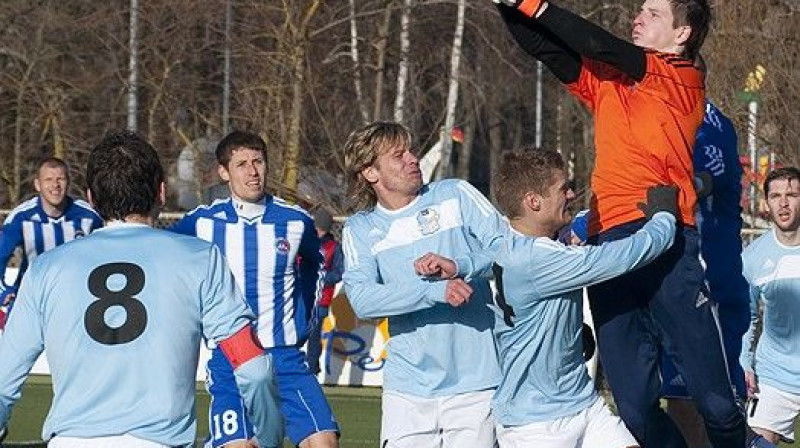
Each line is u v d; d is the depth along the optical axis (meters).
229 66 54.44
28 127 56.69
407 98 60.81
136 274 11.61
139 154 12.00
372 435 27.17
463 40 68.44
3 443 25.45
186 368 11.60
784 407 20.72
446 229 15.73
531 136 81.88
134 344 11.48
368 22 59.47
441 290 14.78
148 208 12.05
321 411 18.55
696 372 14.15
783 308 20.52
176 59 55.72
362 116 56.09
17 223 28.20
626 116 13.95
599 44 13.51
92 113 57.97
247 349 11.70
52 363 11.67
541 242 13.82
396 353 15.76
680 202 13.98
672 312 14.03
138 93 57.09
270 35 53.88
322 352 35.38
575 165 60.81
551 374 14.21
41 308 11.69
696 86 14.07
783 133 41.16
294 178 50.12
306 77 52.81
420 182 15.88
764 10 42.06
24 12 57.47
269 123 51.59
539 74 72.94
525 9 13.45
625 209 13.97
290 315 18.91
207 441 19.73
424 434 15.63
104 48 59.28
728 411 14.15
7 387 11.69
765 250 20.62
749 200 39.69
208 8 55.75
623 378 14.38
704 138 17.19
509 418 14.40
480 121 77.06
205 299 11.67
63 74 59.16
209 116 55.72
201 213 19.12
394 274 15.71
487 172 81.62
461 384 15.52
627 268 13.42
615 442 14.16
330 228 34.78
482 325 15.55
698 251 14.14
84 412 11.41
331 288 34.16
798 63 41.47
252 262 18.81
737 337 17.62
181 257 11.72
